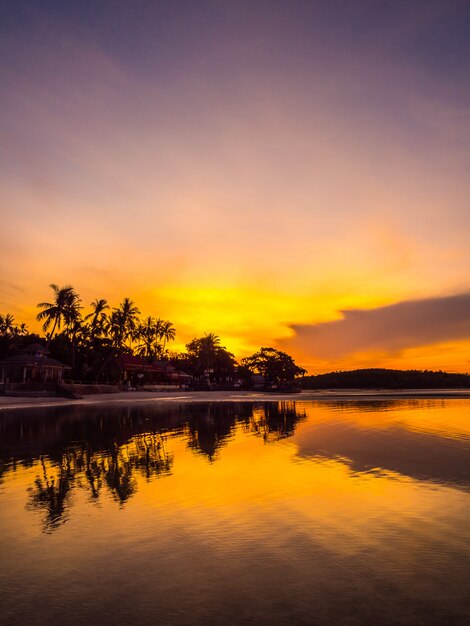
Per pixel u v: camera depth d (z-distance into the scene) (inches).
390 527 367.9
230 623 232.1
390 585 269.7
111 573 291.7
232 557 314.0
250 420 1396.4
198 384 4785.9
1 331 3890.3
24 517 409.7
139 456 735.1
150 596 261.1
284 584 273.3
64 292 3339.1
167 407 2116.1
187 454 749.9
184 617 238.2
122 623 233.5
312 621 232.5
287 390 5128.0
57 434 1042.1
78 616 240.7
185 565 302.0
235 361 5954.7
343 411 1777.8
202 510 422.0
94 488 514.9
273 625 229.6
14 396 2475.4
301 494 470.9
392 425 1154.7
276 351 6018.7
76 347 3624.5
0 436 1003.9
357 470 587.5
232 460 685.9
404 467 597.9
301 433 1024.9
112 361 3676.2
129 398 2903.5
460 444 792.3
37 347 3078.2
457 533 352.2
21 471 616.1
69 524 388.8
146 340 5162.4
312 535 353.4
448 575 281.3
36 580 283.3
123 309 3659.0
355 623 230.1
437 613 238.4
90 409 1946.4
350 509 417.1
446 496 453.7
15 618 239.3
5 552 328.5
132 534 362.0
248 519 393.7
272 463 654.5
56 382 2918.3
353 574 285.3
